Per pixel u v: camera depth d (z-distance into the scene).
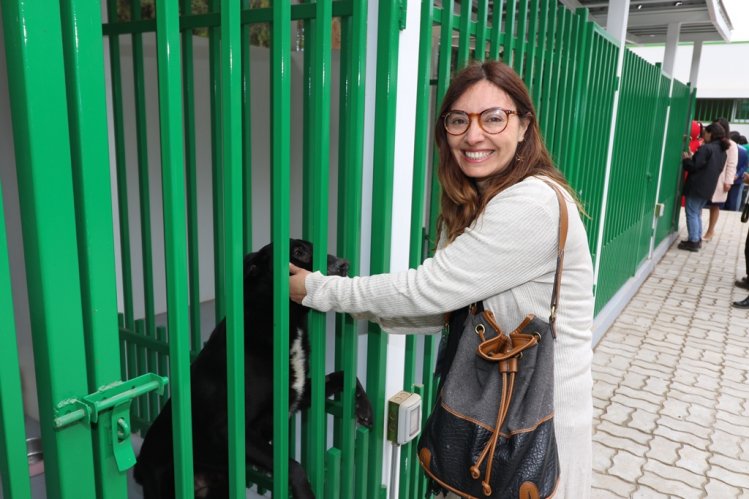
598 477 3.24
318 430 1.71
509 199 1.45
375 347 1.95
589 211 4.19
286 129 1.32
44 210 0.88
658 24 7.47
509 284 1.45
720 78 15.71
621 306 6.24
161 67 1.02
